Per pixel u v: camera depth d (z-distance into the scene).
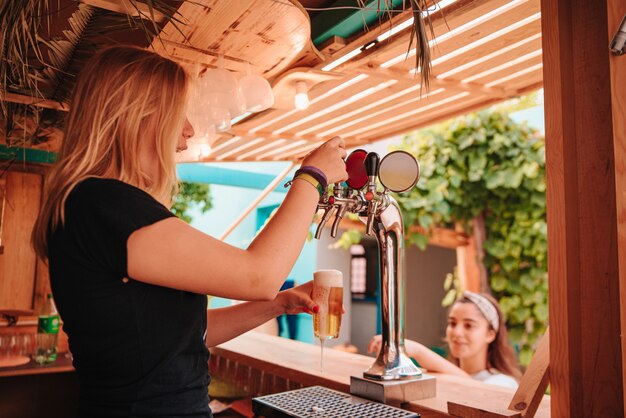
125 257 0.83
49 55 1.64
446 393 1.49
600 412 1.12
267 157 3.52
